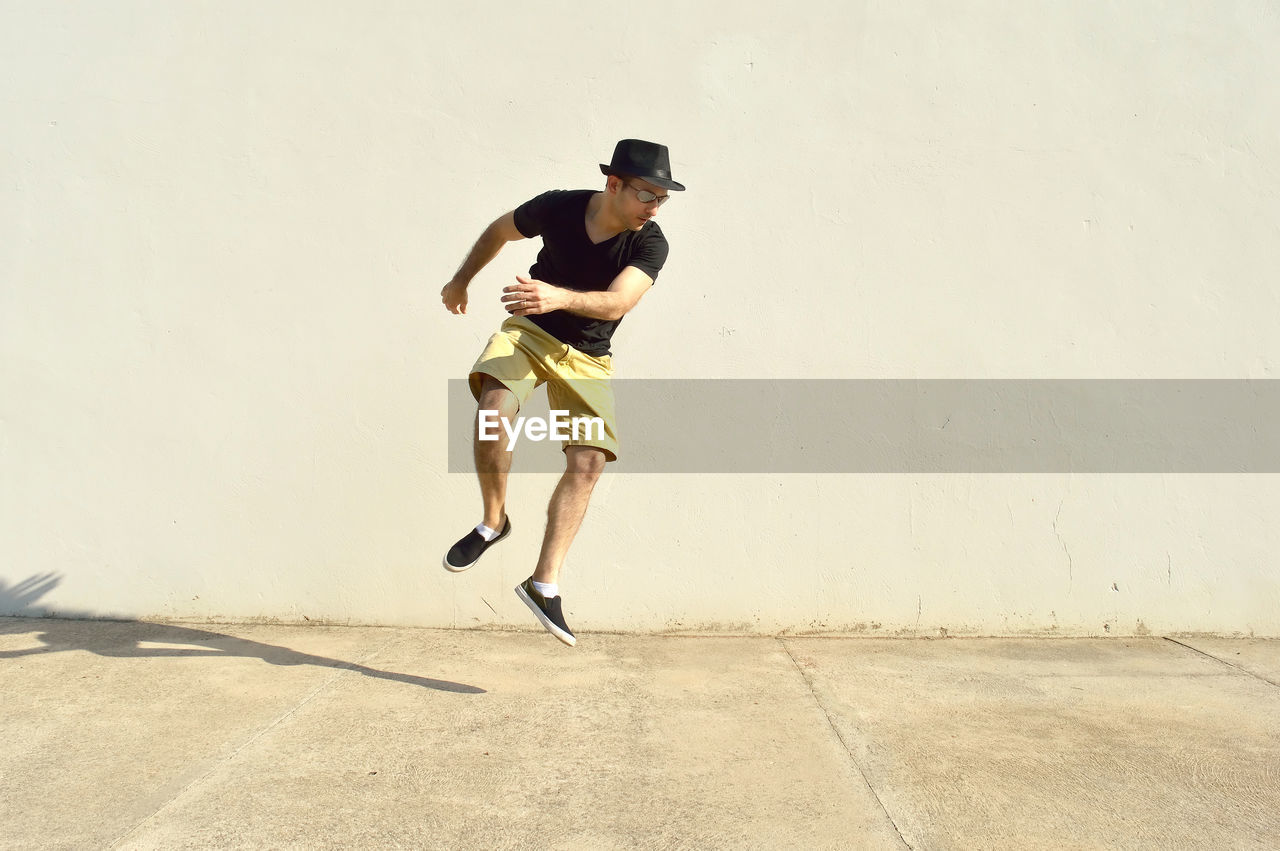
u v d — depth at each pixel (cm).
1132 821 226
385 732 273
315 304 381
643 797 235
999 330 384
